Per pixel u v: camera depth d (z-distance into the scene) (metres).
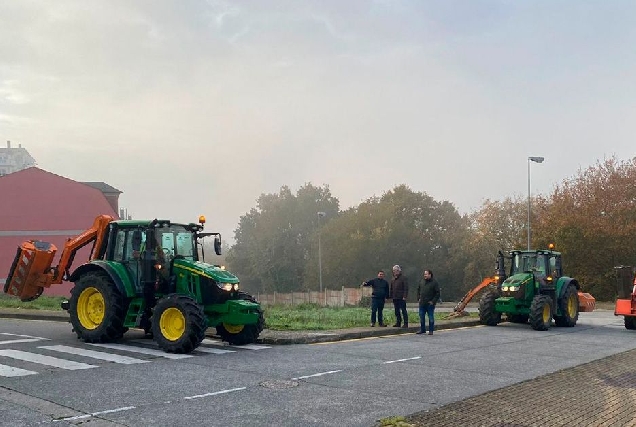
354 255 72.81
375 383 8.88
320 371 9.77
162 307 11.75
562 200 46.00
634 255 43.09
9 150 133.12
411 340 14.74
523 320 20.75
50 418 6.67
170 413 6.93
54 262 15.64
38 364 10.09
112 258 13.27
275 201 93.56
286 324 17.09
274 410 7.14
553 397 8.26
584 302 21.05
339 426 6.53
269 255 87.56
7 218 42.88
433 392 8.36
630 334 17.34
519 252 20.20
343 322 18.66
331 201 95.31
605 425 6.88
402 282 17.31
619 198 44.16
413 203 77.50
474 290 22.77
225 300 12.66
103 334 12.55
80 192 44.84
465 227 75.44
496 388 8.76
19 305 23.97
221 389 8.26
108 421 6.56
